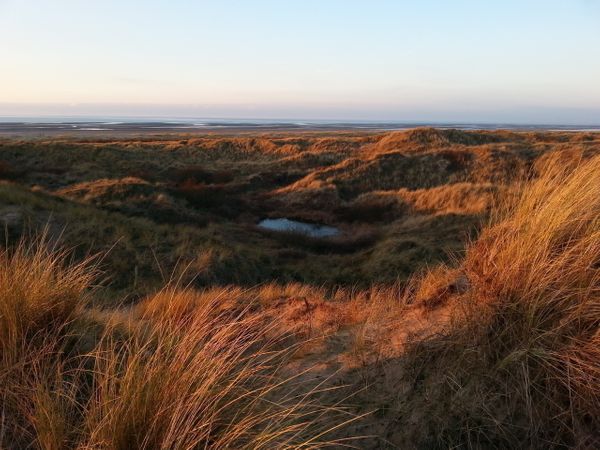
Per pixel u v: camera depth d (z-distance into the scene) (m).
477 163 30.00
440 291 4.14
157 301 5.40
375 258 16.03
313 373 3.69
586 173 3.32
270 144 43.94
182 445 2.13
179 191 24.45
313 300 6.98
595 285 2.78
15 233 11.39
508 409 2.52
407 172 30.30
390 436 2.70
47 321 3.09
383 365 3.43
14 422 2.26
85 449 2.06
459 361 2.87
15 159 31.44
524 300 2.87
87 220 14.09
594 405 2.32
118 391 2.49
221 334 3.14
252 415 2.58
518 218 3.62
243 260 14.45
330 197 26.94
